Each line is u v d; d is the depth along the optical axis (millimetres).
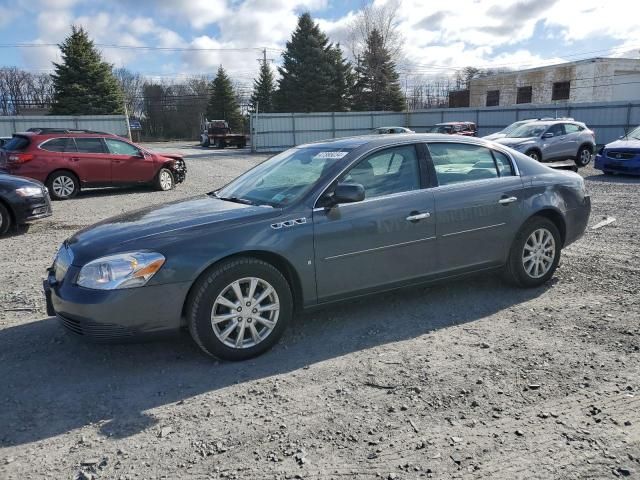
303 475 2381
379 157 4156
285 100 51219
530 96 42406
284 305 3686
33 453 2609
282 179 4234
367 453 2529
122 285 3242
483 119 32969
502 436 2635
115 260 3281
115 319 3254
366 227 3938
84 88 42938
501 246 4656
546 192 4867
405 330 4055
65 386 3312
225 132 47875
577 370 3311
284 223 3658
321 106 49969
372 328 4109
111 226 3783
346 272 3916
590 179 13867
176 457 2549
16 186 8258
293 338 3961
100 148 13008
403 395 3074
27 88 75188
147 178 13750
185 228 3510
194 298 3404
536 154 16484
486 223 4520
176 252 3350
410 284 4250
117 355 3736
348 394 3109
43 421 2906
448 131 28109
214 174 19375
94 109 43250
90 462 2523
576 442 2564
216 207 3984
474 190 4469
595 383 3139
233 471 2428
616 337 3795
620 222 8023
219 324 3498
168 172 14258
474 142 4680
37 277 5855
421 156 4336
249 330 3604
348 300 4016
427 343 3801
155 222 3695
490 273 4746
